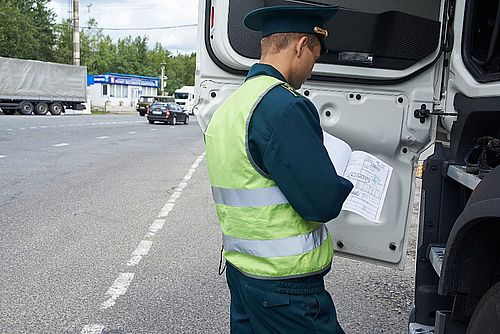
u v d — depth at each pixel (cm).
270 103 200
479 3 260
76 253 562
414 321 288
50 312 414
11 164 1186
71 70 3638
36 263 525
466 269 220
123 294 455
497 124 253
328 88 319
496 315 192
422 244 286
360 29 306
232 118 210
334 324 220
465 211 207
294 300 210
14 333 379
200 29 321
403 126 319
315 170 194
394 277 513
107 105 5456
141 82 6506
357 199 272
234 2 302
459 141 268
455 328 231
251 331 230
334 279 506
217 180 218
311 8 212
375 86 319
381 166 288
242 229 211
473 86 251
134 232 653
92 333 383
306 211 200
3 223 674
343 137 323
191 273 511
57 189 916
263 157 200
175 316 416
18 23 5472
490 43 247
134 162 1326
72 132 2189
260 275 210
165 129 2764
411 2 309
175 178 1094
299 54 216
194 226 690
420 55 311
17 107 3338
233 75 318
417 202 659
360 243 343
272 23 215
